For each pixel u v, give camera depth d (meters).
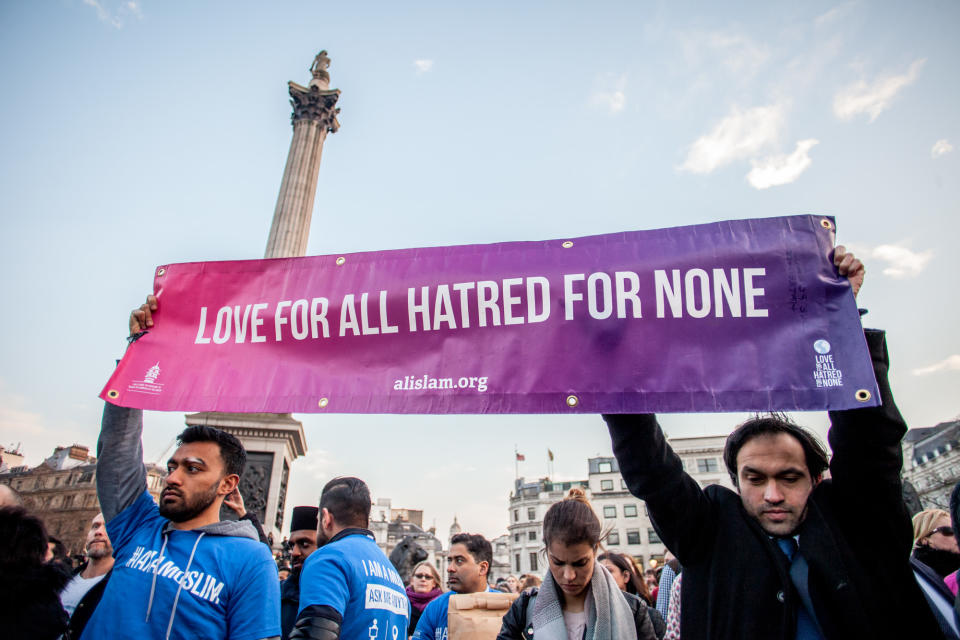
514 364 2.50
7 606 2.36
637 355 2.37
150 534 2.67
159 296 3.17
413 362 2.65
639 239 2.57
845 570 1.80
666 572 4.93
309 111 22.89
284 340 2.90
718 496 2.22
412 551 5.79
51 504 43.16
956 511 2.29
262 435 14.27
